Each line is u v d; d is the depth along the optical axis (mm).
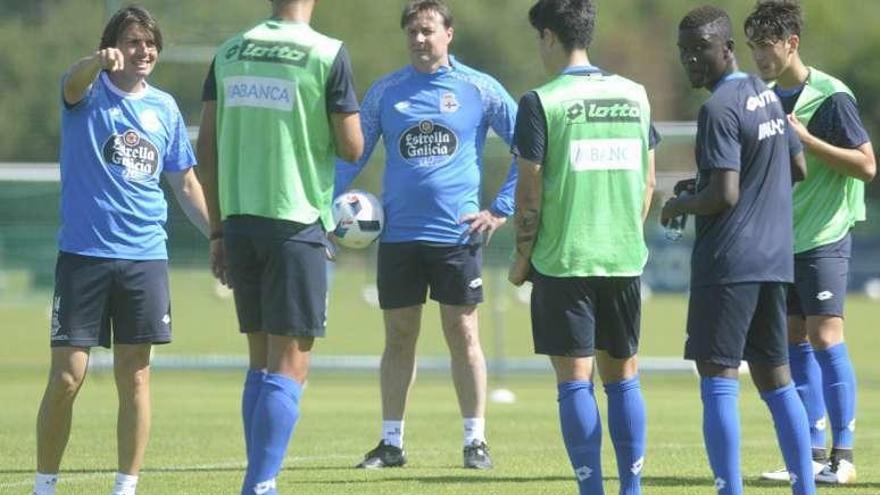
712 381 24875
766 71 30547
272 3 25219
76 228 26312
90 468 33906
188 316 88625
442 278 34844
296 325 24172
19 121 79312
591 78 25312
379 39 86375
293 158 24297
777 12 30219
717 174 24406
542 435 42156
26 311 94812
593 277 24859
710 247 24875
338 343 82125
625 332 25469
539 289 25125
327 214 24750
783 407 25688
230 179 24609
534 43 81812
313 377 73125
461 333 34938
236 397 57625
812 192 31688
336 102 24391
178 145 27469
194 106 76000
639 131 25328
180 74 75938
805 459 25641
